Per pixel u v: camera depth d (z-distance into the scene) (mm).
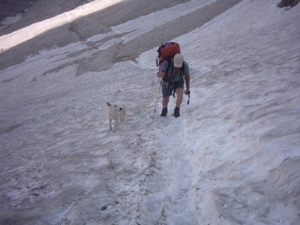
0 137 10992
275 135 4082
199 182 3891
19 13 98000
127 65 23562
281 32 13508
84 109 11008
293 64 7855
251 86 7297
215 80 9523
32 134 9609
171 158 4836
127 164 4867
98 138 6812
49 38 51406
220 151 4570
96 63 29562
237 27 22031
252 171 3639
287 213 2689
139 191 3830
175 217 3303
